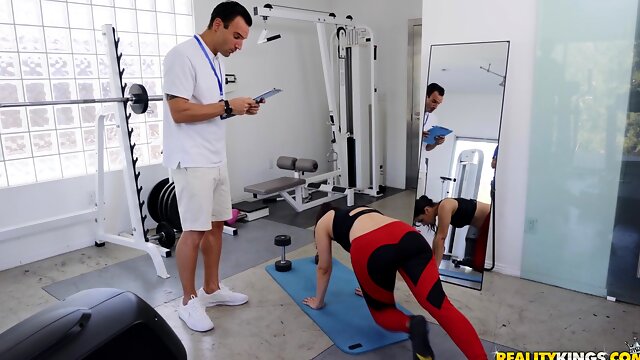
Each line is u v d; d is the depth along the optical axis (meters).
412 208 4.98
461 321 1.96
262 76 5.38
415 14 5.39
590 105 2.75
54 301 3.01
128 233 4.35
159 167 4.51
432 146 3.37
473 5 3.08
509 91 3.03
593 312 2.68
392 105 5.81
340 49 5.41
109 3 4.02
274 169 5.72
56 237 3.84
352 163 5.65
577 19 2.71
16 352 1.40
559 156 2.90
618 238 2.78
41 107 3.72
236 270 3.39
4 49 3.48
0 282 3.32
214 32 2.41
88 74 3.96
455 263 3.16
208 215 2.50
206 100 2.43
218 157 2.53
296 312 2.75
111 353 1.53
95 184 4.07
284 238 3.25
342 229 2.34
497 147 3.06
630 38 2.57
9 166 3.61
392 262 2.08
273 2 5.37
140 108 3.30
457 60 3.20
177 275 3.37
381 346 2.36
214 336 2.50
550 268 3.05
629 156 2.67
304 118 6.02
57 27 3.73
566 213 2.93
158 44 4.43
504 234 3.20
